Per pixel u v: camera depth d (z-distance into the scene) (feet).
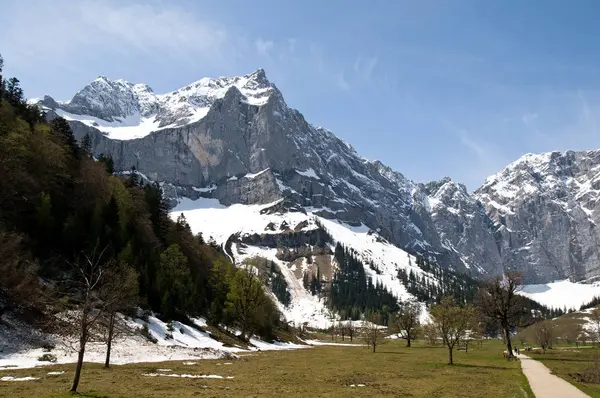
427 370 204.74
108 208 339.77
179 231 504.43
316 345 527.81
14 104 388.57
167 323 287.07
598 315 652.48
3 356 154.51
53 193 312.09
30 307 193.36
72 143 416.46
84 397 92.84
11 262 208.03
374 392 125.70
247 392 114.32
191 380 133.39
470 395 122.31
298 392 119.96
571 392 126.82
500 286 306.55
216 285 432.25
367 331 552.00
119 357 187.01
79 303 222.69
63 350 177.78
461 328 251.39
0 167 251.60
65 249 276.62
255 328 429.79
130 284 216.54
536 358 293.02
